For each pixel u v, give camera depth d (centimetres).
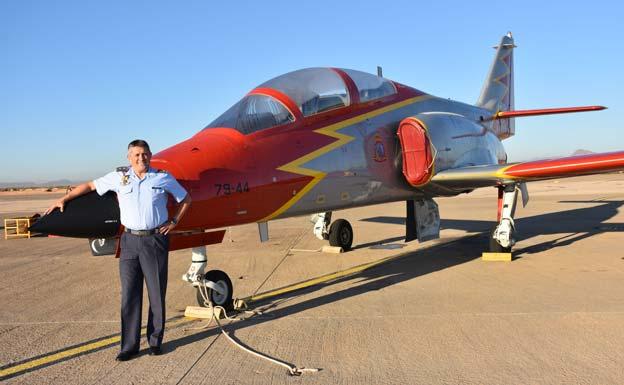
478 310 589
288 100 721
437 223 1014
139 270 481
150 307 480
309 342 495
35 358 476
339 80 813
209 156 603
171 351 487
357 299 666
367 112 835
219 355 469
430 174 839
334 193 735
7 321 612
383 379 397
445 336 496
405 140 854
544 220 1587
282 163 660
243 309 635
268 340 507
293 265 961
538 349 453
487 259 933
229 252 1159
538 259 927
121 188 467
